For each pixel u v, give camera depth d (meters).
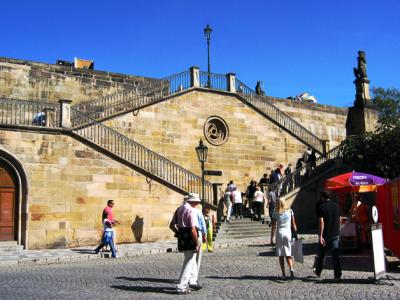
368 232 16.34
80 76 28.06
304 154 30.50
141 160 23.88
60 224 20.61
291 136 33.25
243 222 24.36
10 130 20.09
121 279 11.32
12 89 26.00
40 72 26.89
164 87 28.45
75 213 21.03
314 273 11.75
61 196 20.81
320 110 37.69
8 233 19.92
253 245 20.05
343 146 30.11
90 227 21.30
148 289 9.84
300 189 28.00
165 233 23.11
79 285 10.50
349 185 17.27
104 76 28.84
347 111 39.41
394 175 27.19
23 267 14.80
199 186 25.66
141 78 30.17
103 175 21.86
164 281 10.91
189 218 9.48
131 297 8.95
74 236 20.88
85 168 21.48
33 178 20.33
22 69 26.42
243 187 30.27
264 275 11.54
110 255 17.58
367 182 17.20
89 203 21.39
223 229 22.83
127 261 15.77
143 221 22.56
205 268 13.00
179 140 28.16
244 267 13.10
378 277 10.23
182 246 9.37
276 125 32.59
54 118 22.08
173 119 28.14
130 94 28.33
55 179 20.77
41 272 13.10
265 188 26.36
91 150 21.72
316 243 19.94
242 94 31.56
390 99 57.50
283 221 10.87
